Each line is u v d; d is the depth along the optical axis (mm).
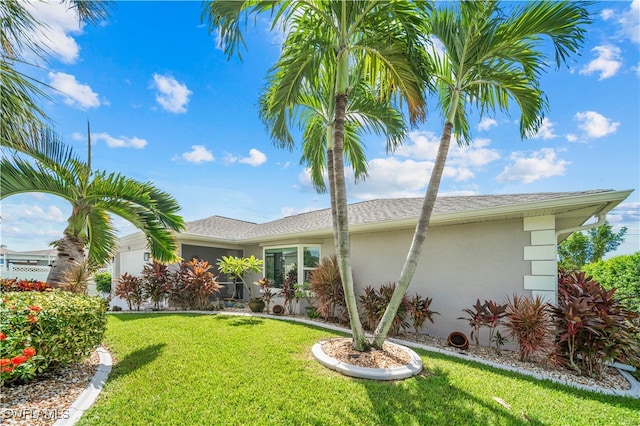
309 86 6367
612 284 10289
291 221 15828
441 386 4727
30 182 6582
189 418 3602
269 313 11430
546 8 5156
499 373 5449
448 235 8305
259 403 4023
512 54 5742
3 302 4516
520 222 7266
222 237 14586
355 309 6000
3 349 3688
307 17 5695
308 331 7848
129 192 7426
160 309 12539
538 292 6906
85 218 7453
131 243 15992
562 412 4051
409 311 8344
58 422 3344
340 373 5121
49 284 6980
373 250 9734
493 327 6922
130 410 3711
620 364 6000
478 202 8102
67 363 4824
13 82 2910
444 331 8156
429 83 5941
